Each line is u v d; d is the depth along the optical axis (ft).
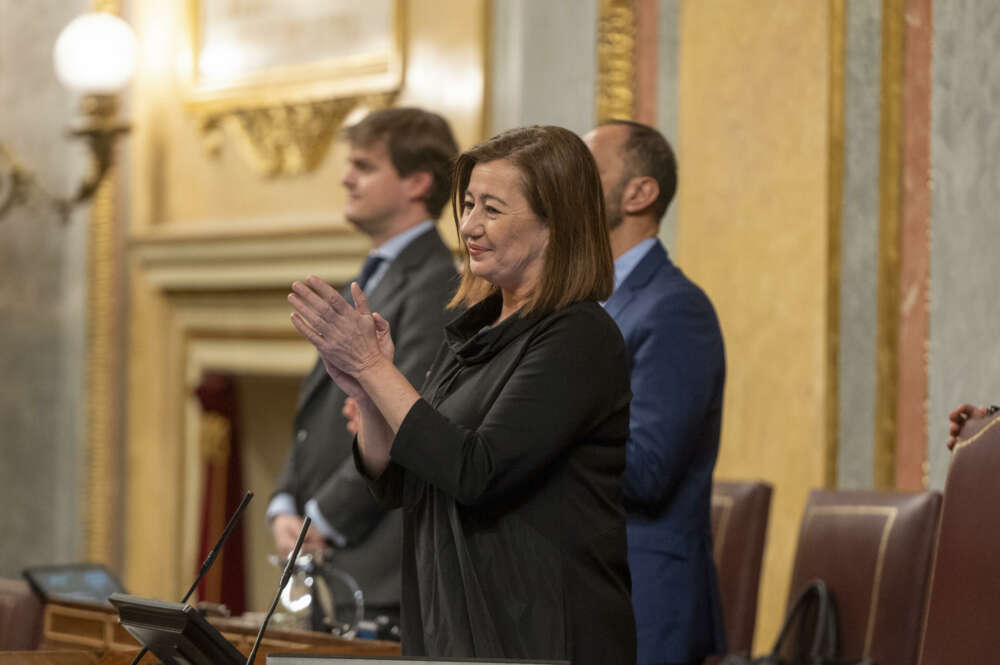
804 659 27.61
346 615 26.11
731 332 36.86
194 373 55.42
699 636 23.31
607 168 24.68
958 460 19.76
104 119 53.72
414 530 18.17
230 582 55.57
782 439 35.68
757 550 29.32
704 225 37.60
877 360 34.04
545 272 17.49
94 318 57.62
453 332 18.84
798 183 35.63
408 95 47.29
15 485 59.82
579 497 17.22
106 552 57.21
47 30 59.41
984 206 32.14
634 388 23.21
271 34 52.31
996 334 31.73
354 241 48.06
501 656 16.63
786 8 36.09
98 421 57.47
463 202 18.48
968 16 32.71
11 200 56.24
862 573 27.73
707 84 37.70
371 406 17.75
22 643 25.39
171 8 55.62
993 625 18.86
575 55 40.55
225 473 55.83
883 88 34.17
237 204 53.26
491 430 16.78
